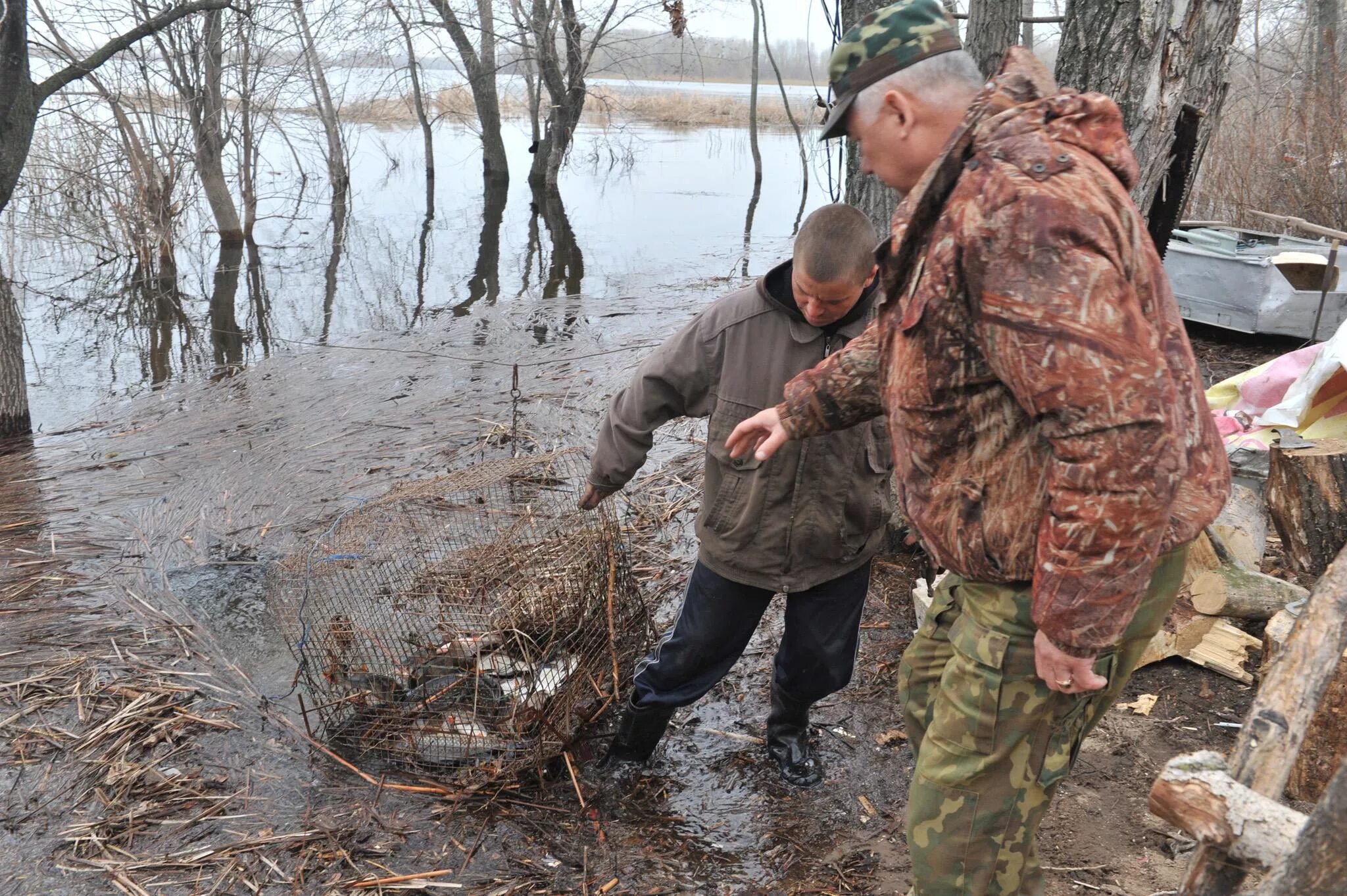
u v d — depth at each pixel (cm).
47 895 272
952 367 172
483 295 1063
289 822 299
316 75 1658
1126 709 341
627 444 281
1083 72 367
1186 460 161
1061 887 268
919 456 185
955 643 193
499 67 1856
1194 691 350
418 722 321
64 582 443
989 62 477
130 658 384
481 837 293
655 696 300
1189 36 351
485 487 405
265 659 386
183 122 1230
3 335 630
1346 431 395
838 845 291
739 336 267
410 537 399
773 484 269
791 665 300
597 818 302
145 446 619
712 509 278
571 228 1473
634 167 2214
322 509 519
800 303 258
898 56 188
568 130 1775
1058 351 152
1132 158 168
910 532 446
